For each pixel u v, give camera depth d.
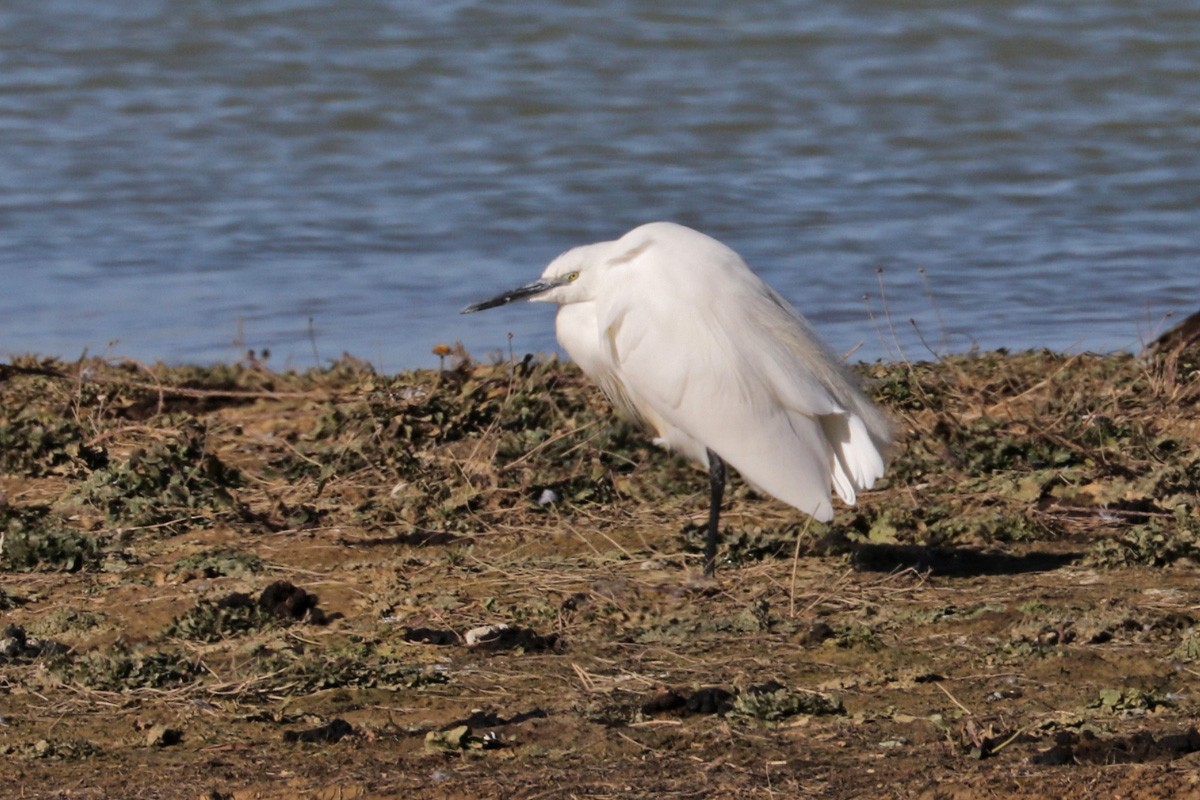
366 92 33.28
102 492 12.53
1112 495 11.77
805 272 22.16
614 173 27.81
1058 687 8.34
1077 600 9.82
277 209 25.78
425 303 20.83
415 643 9.45
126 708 8.53
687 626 9.59
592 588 10.39
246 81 34.12
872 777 7.24
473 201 26.12
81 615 10.02
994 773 7.14
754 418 10.18
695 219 25.03
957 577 10.52
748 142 29.89
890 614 9.73
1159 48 35.88
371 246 23.69
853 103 32.41
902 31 37.62
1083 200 26.08
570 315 11.55
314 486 12.81
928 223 24.78
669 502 12.33
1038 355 16.05
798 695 8.27
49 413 14.73
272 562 11.16
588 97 32.81
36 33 37.94
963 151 29.25
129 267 22.69
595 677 8.79
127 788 7.37
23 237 24.17
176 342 19.27
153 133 30.55
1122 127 30.64
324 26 38.34
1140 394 14.38
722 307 10.32
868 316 19.94
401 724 8.20
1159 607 9.59
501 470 12.74
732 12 39.53
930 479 12.54
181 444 13.22
